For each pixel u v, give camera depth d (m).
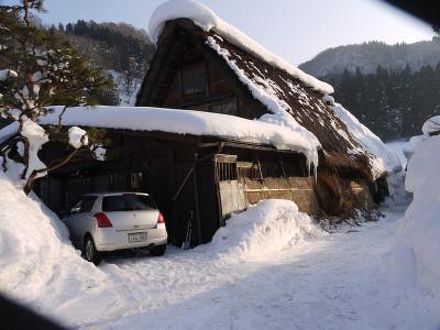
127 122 9.94
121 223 8.14
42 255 6.37
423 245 4.67
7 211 6.66
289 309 4.90
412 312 4.27
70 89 8.31
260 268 7.34
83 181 12.89
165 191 10.64
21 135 8.30
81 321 4.77
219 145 9.56
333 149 15.33
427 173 5.65
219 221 9.62
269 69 18.25
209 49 14.98
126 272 7.25
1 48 7.75
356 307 4.79
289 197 12.54
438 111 60.59
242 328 4.34
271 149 11.34
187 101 16.64
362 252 8.35
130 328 4.48
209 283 6.36
